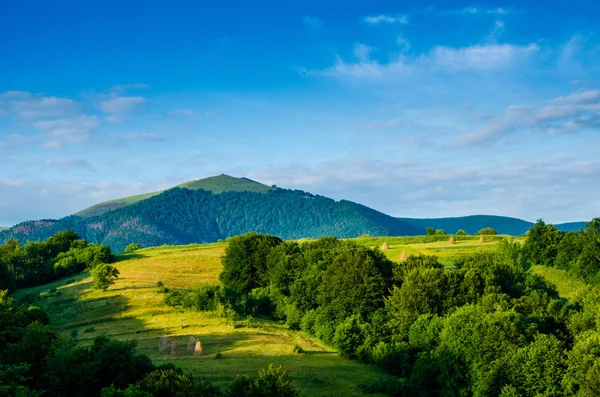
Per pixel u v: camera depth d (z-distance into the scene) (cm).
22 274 14012
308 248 12131
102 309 9525
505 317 6962
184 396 4822
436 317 7875
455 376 6656
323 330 8706
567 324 7669
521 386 6328
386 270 10169
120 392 4656
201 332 8394
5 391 4231
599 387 5816
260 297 10775
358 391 6384
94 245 15150
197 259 14625
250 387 5150
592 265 12031
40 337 5866
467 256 11688
